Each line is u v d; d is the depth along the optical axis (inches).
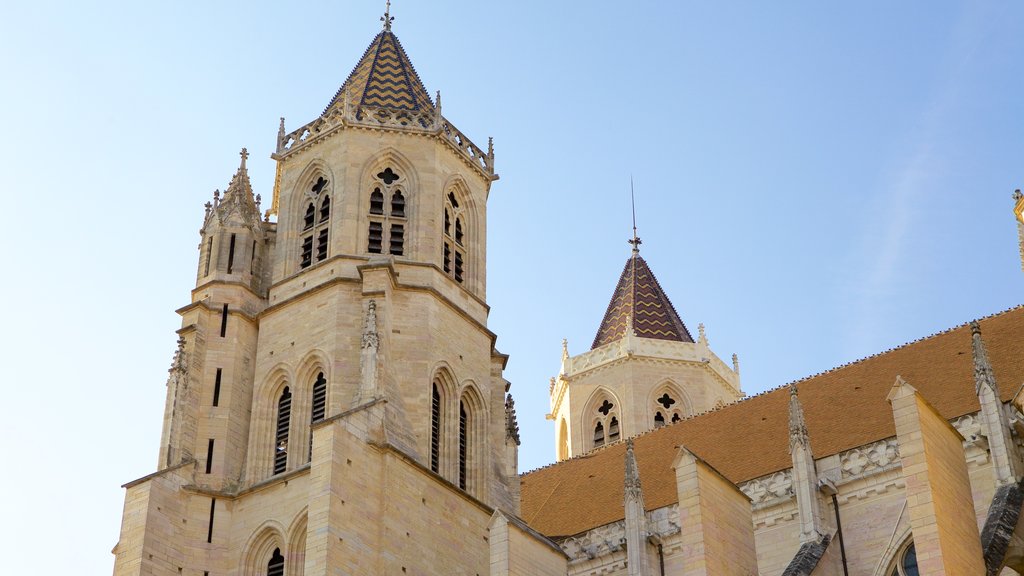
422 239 3277.6
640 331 4443.9
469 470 3144.7
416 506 2847.0
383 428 2829.7
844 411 3110.2
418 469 2886.3
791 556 2866.6
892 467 2785.4
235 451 3090.6
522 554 2687.0
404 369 3053.6
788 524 2903.5
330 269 3208.7
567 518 3346.5
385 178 3376.0
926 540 2060.8
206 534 2950.3
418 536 2819.9
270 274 3373.5
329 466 2662.4
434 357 3110.2
